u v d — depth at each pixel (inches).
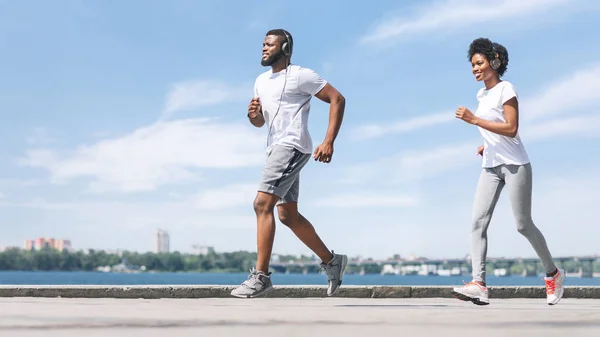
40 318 122.2
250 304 192.9
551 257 206.8
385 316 132.6
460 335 95.6
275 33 198.4
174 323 113.3
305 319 123.7
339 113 192.9
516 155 201.3
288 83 192.9
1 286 228.1
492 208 205.6
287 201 196.7
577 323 115.4
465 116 201.8
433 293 256.8
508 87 202.4
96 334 94.7
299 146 191.6
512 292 265.7
